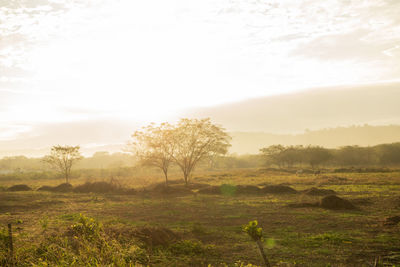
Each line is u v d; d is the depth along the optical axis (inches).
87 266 240.2
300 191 1137.4
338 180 1579.7
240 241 435.2
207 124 1542.8
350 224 545.6
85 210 796.6
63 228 474.6
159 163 1556.3
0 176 2819.9
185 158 1539.1
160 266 306.0
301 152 3378.4
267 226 549.3
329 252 368.5
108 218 649.6
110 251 272.7
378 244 398.9
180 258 347.6
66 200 1036.5
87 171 3127.5
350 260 337.4
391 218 545.6
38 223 593.9
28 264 261.7
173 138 1499.8
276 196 1025.5
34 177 2775.6
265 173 2513.5
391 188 1129.4
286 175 2276.1
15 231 491.2
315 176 1948.8
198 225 516.7
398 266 308.7
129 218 653.9
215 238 455.8
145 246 374.3
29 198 1110.4
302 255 360.2
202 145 1529.3
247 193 1130.0
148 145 1502.2
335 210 712.4
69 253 272.7
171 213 712.4
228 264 328.8
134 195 1210.0
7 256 278.2
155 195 1170.6
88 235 303.7
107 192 1334.9
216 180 1940.2
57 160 1777.8
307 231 500.4
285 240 435.2
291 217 631.8
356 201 819.4
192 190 1369.3
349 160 3759.8
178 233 470.9
